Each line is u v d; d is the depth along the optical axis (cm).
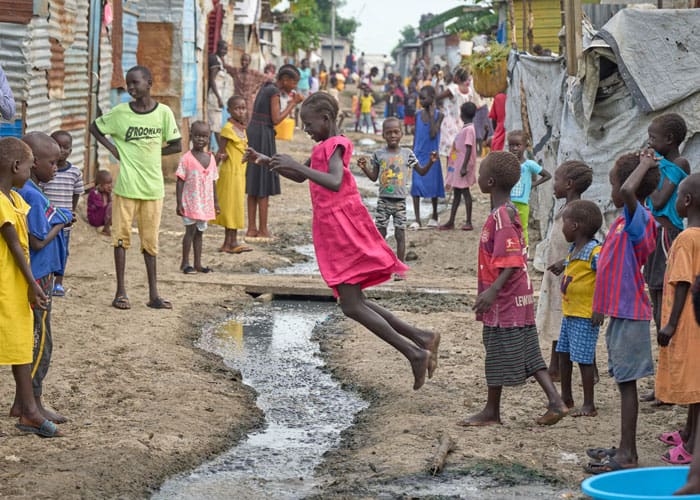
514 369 605
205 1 2102
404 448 581
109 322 872
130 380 712
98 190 1255
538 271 1119
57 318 865
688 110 1006
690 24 995
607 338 555
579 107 1078
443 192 1470
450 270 1170
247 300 1020
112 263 1125
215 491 527
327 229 600
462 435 602
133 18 1675
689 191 520
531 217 1409
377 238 604
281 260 1208
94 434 593
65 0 1251
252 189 1340
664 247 665
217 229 1420
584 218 613
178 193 1080
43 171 619
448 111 1853
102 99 1460
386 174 1116
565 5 1101
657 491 421
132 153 902
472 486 525
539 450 575
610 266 549
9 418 614
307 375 769
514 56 1448
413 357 605
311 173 579
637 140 1043
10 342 566
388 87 4312
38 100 1164
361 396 717
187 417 640
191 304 970
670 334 513
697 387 511
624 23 1015
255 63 3362
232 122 1203
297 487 536
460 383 721
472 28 3438
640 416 637
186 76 1923
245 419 655
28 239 588
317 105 603
